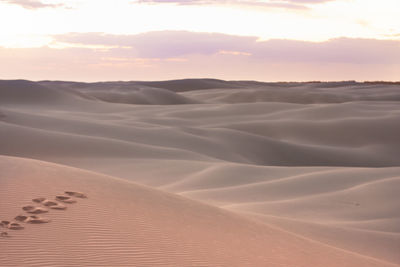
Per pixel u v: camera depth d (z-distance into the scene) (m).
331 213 21.91
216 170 32.16
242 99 159.88
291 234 14.12
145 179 30.64
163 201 13.07
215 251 9.93
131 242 9.22
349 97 160.12
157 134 57.88
